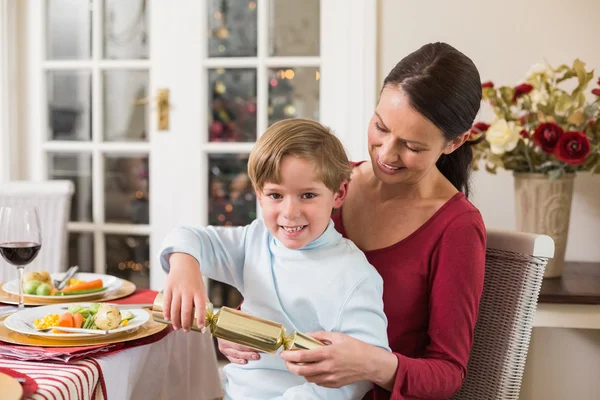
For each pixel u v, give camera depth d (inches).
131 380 46.6
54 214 97.6
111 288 63.5
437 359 44.9
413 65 45.2
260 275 46.8
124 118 111.7
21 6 112.4
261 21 105.3
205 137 108.8
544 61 91.5
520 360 49.9
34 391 37.3
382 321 43.3
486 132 78.3
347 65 98.7
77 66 111.7
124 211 112.7
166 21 108.5
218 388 59.6
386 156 45.1
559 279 79.2
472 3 92.6
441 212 48.1
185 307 40.0
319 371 39.1
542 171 77.9
